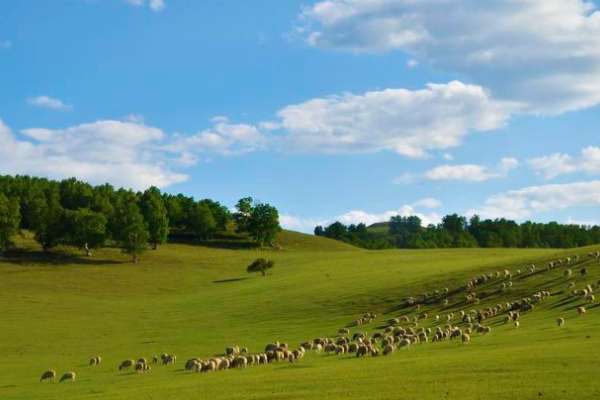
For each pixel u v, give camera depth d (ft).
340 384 112.37
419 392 99.55
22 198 593.01
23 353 235.81
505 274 300.61
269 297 359.25
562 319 189.67
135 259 530.68
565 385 96.84
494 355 132.87
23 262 483.92
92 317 330.54
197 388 122.42
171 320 317.63
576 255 319.68
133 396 119.34
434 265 411.13
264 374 138.51
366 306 298.76
